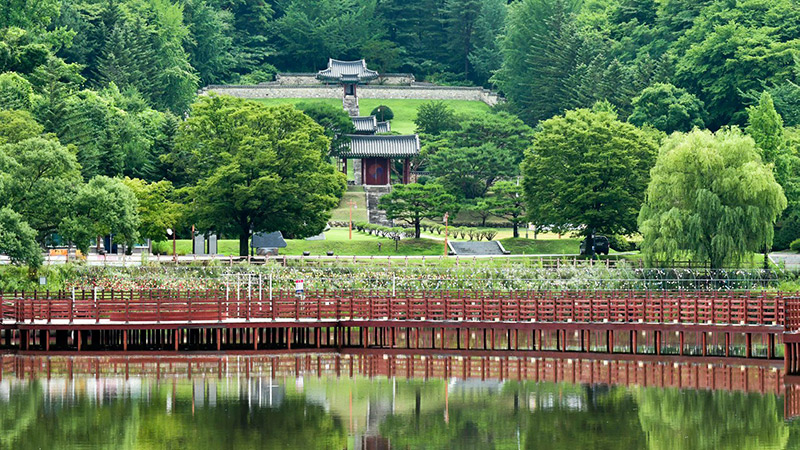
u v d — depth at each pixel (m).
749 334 188.38
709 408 155.88
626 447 137.38
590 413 153.62
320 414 152.38
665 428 145.50
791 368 174.50
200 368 183.50
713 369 184.12
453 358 196.12
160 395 162.75
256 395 163.50
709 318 191.38
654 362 191.12
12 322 192.62
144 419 149.12
